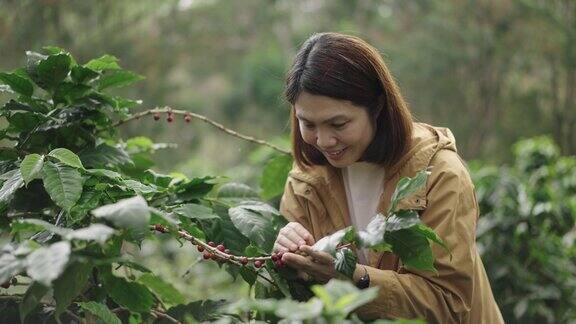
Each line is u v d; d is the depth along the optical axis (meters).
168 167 7.58
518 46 8.69
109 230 1.19
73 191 1.47
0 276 1.18
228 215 1.86
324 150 1.66
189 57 8.77
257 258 1.59
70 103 1.82
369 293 1.06
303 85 1.60
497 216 3.18
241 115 10.41
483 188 3.25
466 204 1.65
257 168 4.93
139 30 7.20
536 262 3.17
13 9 5.76
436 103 9.29
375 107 1.66
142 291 1.46
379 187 1.78
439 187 1.64
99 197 1.54
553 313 3.13
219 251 1.58
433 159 1.68
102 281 1.59
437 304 1.60
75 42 6.32
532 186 3.39
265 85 10.06
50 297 1.79
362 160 1.71
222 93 10.88
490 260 3.11
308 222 1.87
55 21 5.92
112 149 1.81
